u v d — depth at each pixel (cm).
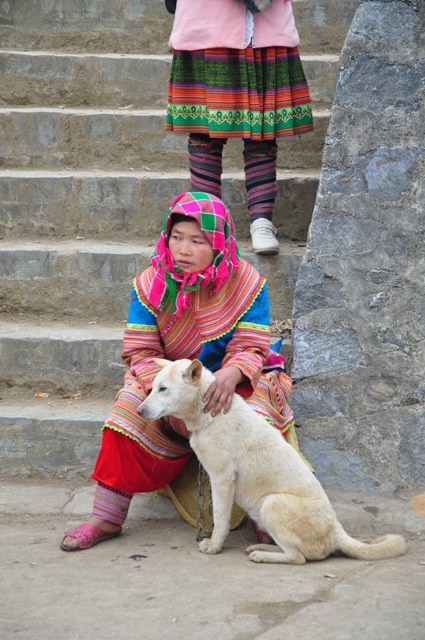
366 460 721
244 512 645
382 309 731
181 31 799
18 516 668
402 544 591
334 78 1028
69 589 536
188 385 576
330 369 735
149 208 927
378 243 734
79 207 930
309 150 981
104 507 615
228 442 584
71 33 1127
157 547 611
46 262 860
